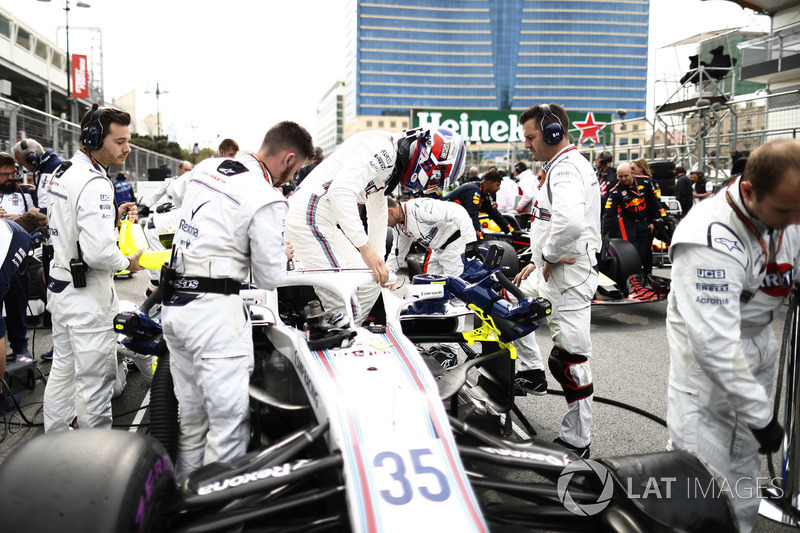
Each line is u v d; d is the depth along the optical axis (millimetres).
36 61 32469
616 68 110500
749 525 2264
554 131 3096
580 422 3197
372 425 1981
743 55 14125
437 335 3242
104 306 3113
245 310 2473
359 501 1725
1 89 21859
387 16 109938
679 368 2189
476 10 110312
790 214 1795
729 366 1942
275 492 2051
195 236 2365
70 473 1610
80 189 2947
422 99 112375
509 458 2008
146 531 1657
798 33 12891
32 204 6168
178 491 1824
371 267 2902
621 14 109188
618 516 1816
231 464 1921
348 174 2932
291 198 3506
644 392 4395
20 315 4906
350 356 2393
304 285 2965
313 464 1867
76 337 3068
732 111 12586
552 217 3023
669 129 15539
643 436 3600
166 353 2920
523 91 111438
